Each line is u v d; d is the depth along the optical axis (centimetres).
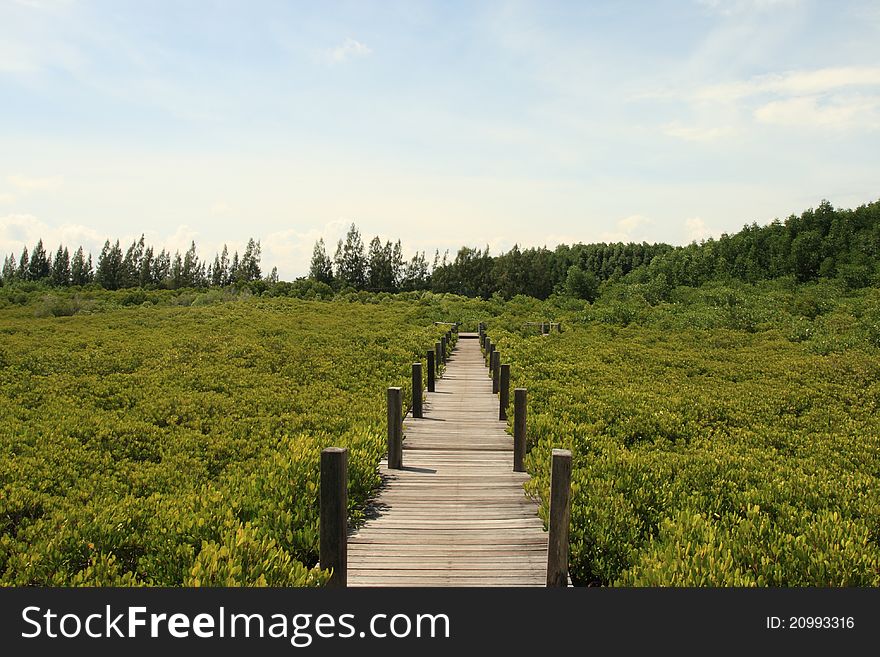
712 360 2562
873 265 6888
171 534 651
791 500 851
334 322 4038
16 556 636
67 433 1273
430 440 1188
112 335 3234
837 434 1397
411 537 706
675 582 551
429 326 4044
